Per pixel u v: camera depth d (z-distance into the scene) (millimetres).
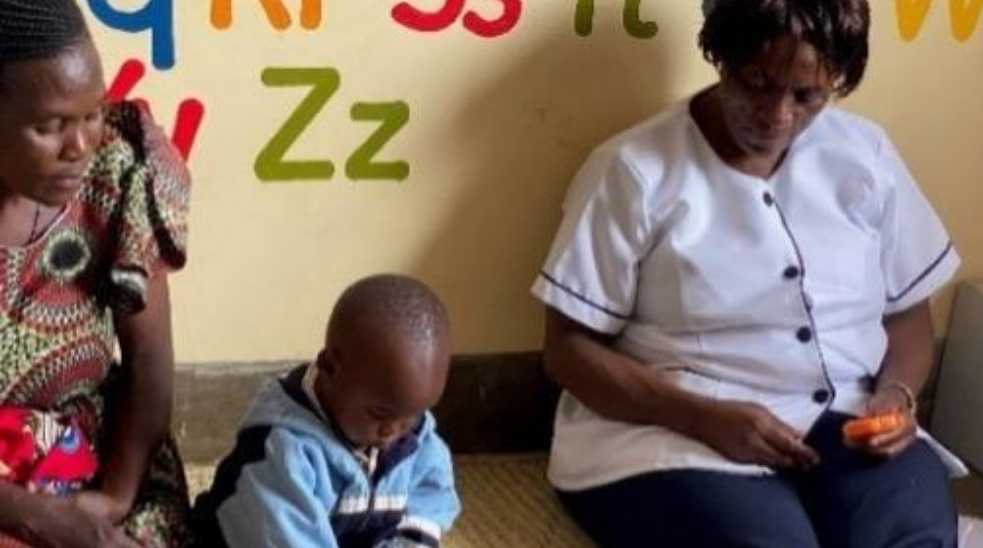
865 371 1771
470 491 1910
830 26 1538
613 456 1719
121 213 1307
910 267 1812
